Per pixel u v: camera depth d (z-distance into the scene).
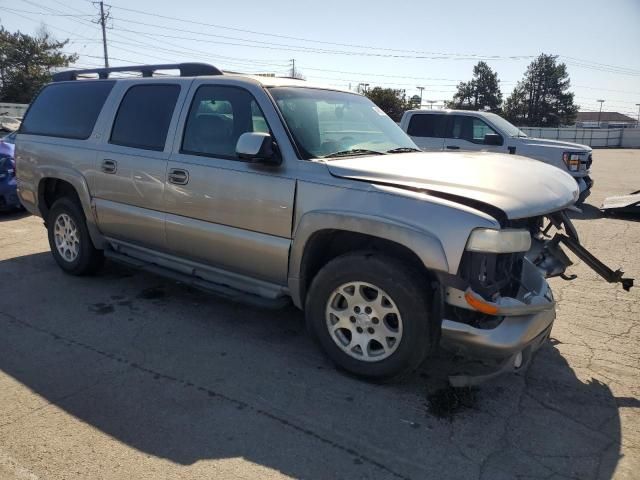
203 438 3.02
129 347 4.13
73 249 5.65
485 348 3.20
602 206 10.75
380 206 3.35
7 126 15.85
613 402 3.48
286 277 3.90
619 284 5.93
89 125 5.27
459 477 2.74
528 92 91.06
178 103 4.55
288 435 3.06
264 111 3.98
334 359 3.71
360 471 2.77
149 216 4.64
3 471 2.71
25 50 49.88
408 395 3.49
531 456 2.92
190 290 5.41
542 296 3.46
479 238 3.08
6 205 8.77
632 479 2.75
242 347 4.17
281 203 3.78
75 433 3.04
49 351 4.04
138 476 2.70
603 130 54.28
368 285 3.45
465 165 3.71
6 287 5.41
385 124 4.86
